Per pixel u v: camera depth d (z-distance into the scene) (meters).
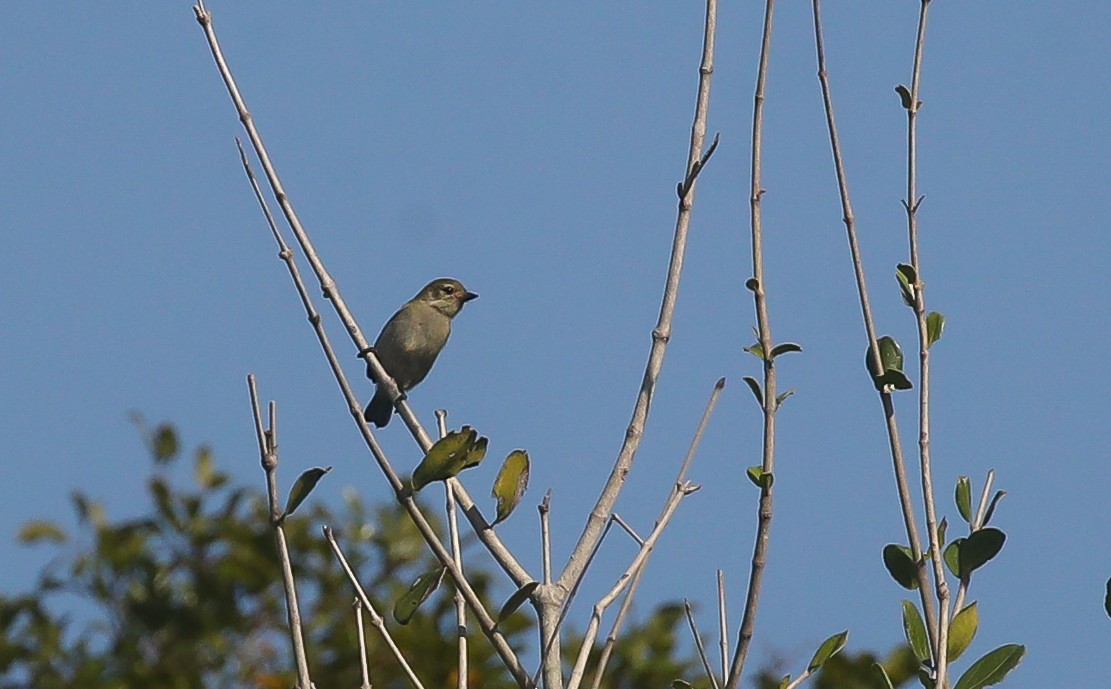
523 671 7.59
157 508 15.84
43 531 15.58
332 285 8.73
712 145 8.62
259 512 16.08
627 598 7.78
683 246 8.66
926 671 8.07
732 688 7.68
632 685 14.08
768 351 8.38
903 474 8.12
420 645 14.58
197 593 15.59
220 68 9.02
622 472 8.21
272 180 8.80
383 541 15.55
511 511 8.07
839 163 8.62
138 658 15.34
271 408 7.77
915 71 8.73
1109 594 7.67
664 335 8.50
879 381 8.34
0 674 15.21
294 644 7.46
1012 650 7.97
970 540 8.20
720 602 8.12
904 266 8.55
